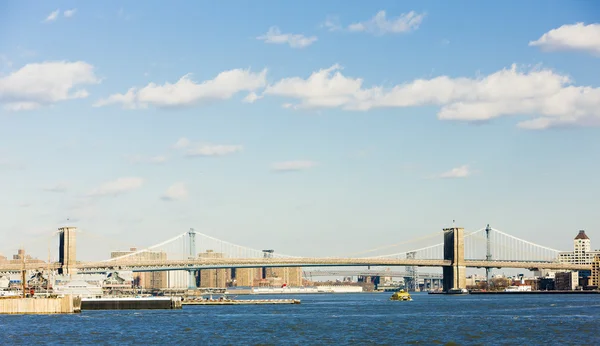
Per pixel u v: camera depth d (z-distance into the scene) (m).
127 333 190.25
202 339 177.50
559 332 188.12
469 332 191.00
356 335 185.38
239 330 199.50
